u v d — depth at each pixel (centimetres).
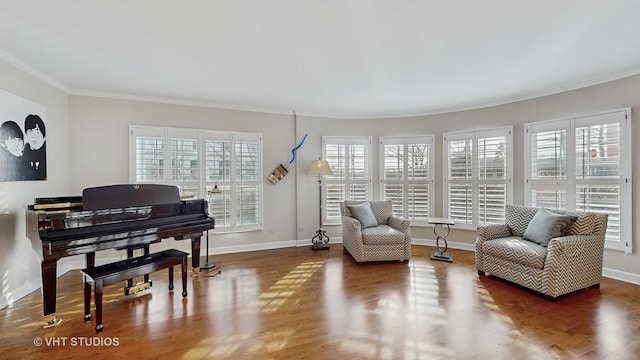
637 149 315
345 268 377
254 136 470
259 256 434
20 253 287
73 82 344
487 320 239
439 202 494
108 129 386
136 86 361
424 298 283
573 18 210
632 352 195
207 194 438
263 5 191
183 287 286
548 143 385
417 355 193
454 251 460
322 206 515
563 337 213
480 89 379
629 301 273
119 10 197
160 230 285
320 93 394
